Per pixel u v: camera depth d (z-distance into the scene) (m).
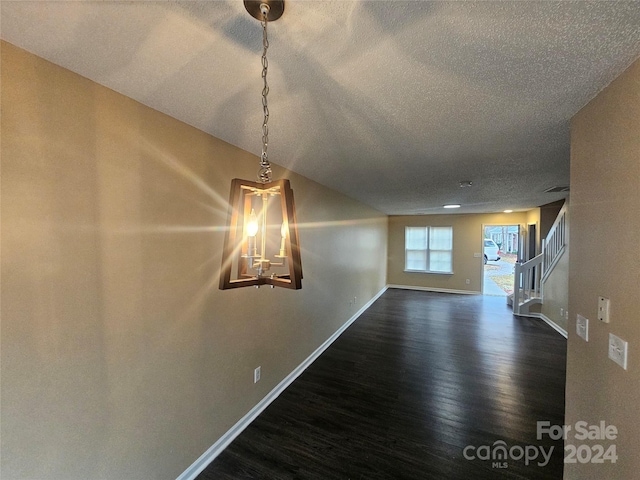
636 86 1.06
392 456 1.95
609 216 1.22
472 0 0.78
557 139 1.89
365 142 1.99
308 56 1.04
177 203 1.66
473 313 5.61
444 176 3.04
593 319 1.34
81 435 1.23
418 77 1.18
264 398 2.50
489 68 1.11
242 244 1.08
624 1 0.77
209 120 1.65
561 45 0.97
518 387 2.83
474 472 1.82
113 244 1.34
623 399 1.12
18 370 1.04
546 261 5.10
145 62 1.10
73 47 1.02
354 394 2.72
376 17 0.85
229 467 1.87
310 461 1.91
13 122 1.02
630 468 1.08
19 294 1.04
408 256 8.22
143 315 1.48
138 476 1.46
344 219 4.44
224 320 2.04
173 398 1.66
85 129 1.23
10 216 1.02
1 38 0.97
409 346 3.93
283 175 2.74
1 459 1.00
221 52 1.03
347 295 4.71
